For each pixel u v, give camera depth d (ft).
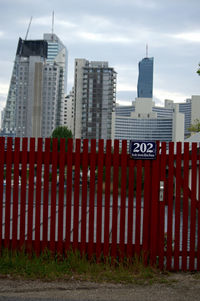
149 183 22.53
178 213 22.50
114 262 22.49
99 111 602.85
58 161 22.75
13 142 23.45
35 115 614.75
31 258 22.75
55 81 622.54
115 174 22.54
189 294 18.42
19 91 625.00
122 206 22.56
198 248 22.49
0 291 18.44
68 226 22.67
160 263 22.53
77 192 22.61
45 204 22.68
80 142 22.58
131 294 18.30
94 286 19.53
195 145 22.39
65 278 20.71
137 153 22.39
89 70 605.73
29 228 22.80
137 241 22.63
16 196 22.72
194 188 22.40
